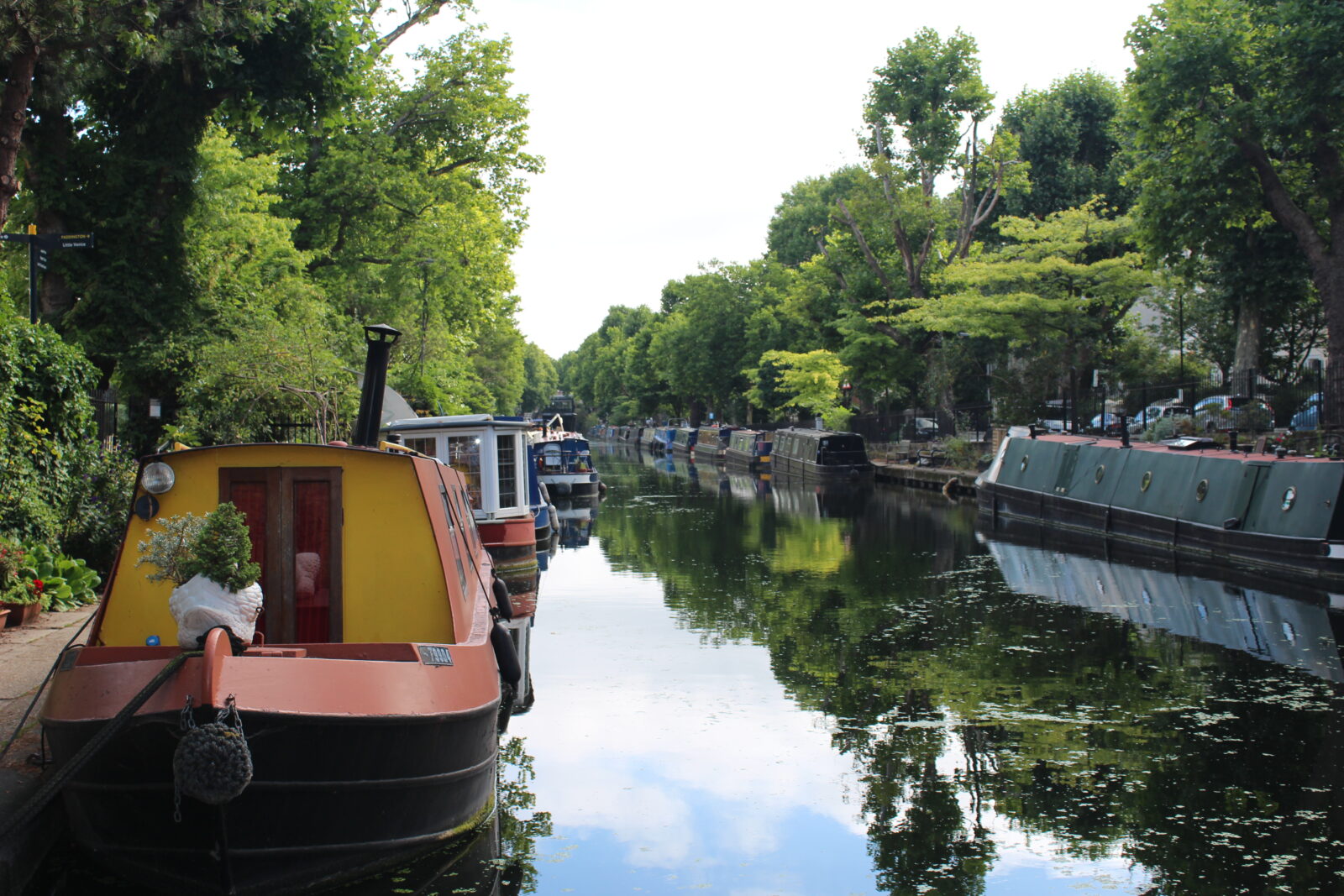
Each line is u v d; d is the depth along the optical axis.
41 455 12.85
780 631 14.40
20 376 12.30
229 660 5.39
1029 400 38.22
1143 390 34.00
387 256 31.23
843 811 7.98
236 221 22.91
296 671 5.57
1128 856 7.15
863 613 15.60
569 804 8.11
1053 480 26.61
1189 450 22.09
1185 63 25.33
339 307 29.36
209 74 19.22
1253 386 30.58
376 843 6.09
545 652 13.26
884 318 45.09
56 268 19.41
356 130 29.55
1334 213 25.77
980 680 11.70
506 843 7.33
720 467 63.16
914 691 11.28
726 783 8.58
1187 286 31.70
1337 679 11.49
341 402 21.78
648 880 6.77
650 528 28.17
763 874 6.89
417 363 31.72
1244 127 25.05
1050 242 35.09
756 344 66.81
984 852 7.21
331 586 6.89
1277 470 18.64
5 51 12.05
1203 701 10.75
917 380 49.06
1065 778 8.59
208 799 5.17
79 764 5.13
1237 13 25.22
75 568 12.29
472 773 6.76
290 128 21.28
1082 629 14.26
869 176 44.94
